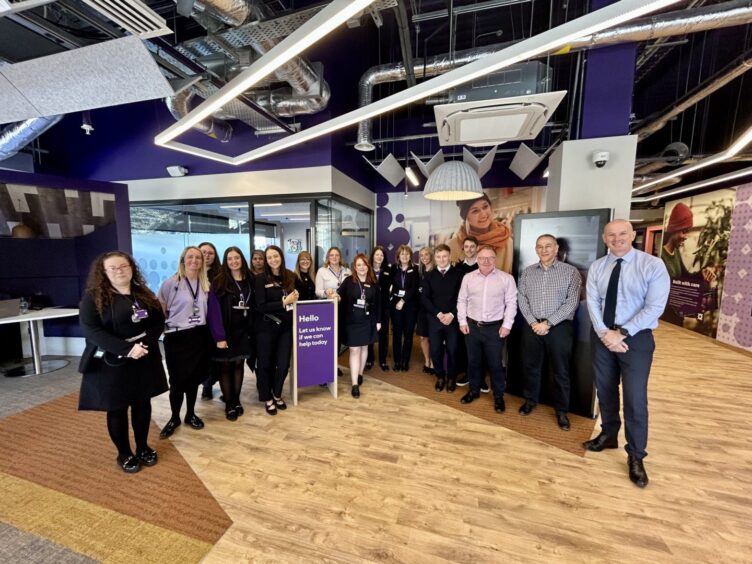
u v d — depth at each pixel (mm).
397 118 6422
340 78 4617
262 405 3131
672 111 4250
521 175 5840
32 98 2535
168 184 5328
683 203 6945
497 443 2516
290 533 1674
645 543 1641
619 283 2186
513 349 3408
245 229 5188
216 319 2637
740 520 1790
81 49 2025
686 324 6773
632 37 2838
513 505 1884
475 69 1867
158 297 2488
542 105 2691
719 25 2734
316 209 4762
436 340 3525
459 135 3359
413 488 2010
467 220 6711
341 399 3271
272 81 3588
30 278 4504
